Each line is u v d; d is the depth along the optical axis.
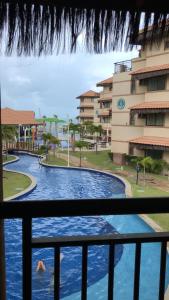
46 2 1.60
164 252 1.58
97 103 45.12
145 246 7.74
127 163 25.62
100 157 31.22
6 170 21.33
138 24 1.71
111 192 17.50
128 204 1.38
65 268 7.73
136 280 1.58
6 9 1.59
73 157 31.61
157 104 22.03
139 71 22.84
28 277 1.44
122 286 7.05
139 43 1.74
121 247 8.39
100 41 1.69
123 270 7.61
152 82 22.94
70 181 20.58
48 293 6.80
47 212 1.36
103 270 7.68
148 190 16.11
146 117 24.08
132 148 25.44
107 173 22.05
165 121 22.27
